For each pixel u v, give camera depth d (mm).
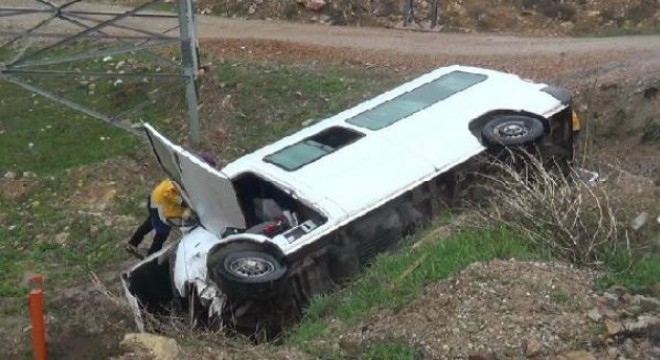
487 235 7512
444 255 7391
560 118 9562
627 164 11828
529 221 7453
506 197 7867
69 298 10000
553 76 14508
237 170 8828
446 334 6195
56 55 17438
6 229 12219
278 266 7613
